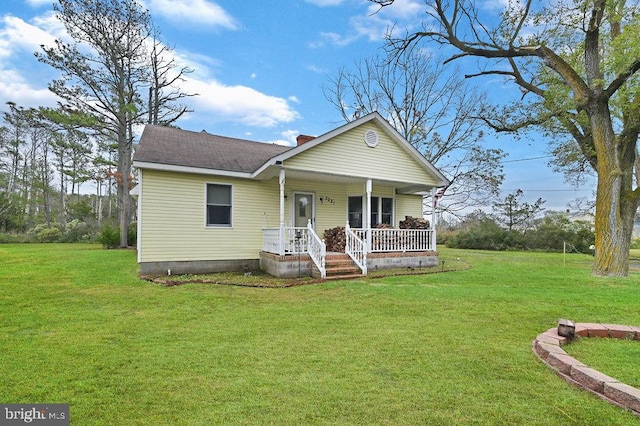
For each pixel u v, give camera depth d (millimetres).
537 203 26641
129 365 3479
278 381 3104
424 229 12742
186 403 2730
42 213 37344
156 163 9523
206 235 10609
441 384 3035
